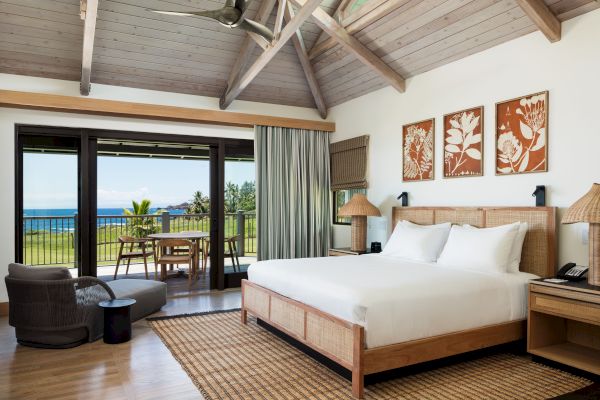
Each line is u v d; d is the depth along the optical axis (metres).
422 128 4.59
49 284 3.22
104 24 4.13
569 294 2.74
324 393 2.52
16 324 3.33
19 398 2.45
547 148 3.39
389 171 5.08
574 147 3.22
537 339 3.05
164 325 3.97
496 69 3.81
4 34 4.00
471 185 4.05
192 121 5.34
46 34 4.10
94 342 3.50
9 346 3.38
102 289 3.64
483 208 3.85
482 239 3.47
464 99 4.12
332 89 5.71
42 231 6.91
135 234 7.80
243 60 4.78
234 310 4.55
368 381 2.63
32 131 4.59
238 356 3.14
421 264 3.71
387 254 4.33
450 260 3.62
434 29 3.95
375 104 5.30
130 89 4.97
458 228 3.79
